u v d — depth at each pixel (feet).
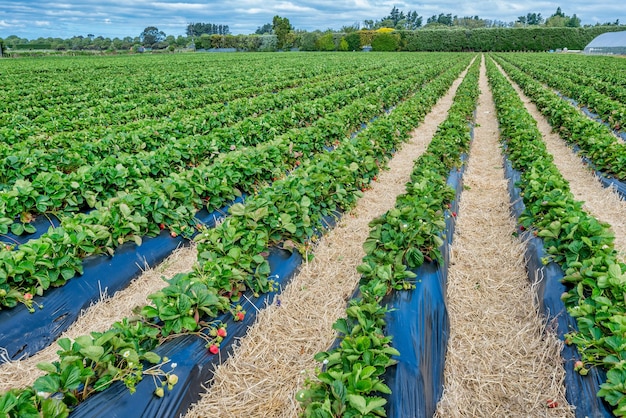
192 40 390.01
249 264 16.24
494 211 26.71
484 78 111.45
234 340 14.83
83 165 28.32
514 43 285.84
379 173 33.60
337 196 24.00
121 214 20.36
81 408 10.80
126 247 20.13
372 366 11.02
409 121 44.37
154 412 11.55
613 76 80.33
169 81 80.84
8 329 15.33
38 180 23.08
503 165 35.22
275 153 29.32
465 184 31.50
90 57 204.23
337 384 10.27
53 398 10.57
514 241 21.84
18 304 16.01
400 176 33.06
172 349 13.25
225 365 13.97
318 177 22.61
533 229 21.17
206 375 13.29
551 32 281.74
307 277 19.22
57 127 39.14
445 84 78.43
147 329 12.69
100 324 16.87
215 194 24.47
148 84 76.59
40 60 173.27
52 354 15.43
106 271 18.79
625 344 11.68
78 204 24.59
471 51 291.38
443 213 22.11
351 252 21.49
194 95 64.39
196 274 15.12
